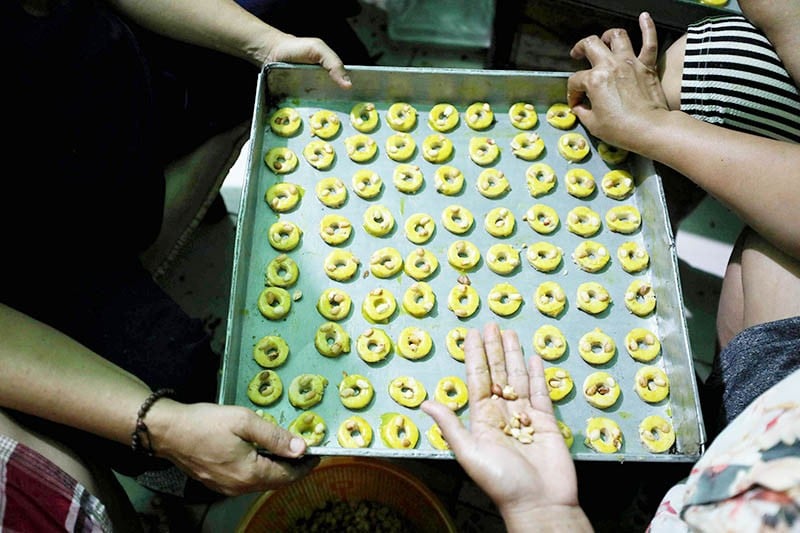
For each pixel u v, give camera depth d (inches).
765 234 44.1
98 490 42.7
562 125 54.4
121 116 46.6
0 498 33.8
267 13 61.0
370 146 53.3
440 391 45.1
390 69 52.2
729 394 43.5
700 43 50.8
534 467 36.4
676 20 60.2
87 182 45.6
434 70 52.4
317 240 50.5
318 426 43.9
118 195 48.0
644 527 61.1
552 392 45.5
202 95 58.3
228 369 42.9
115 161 46.9
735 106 49.5
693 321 71.5
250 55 55.7
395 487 54.8
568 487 35.7
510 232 50.8
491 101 55.4
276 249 49.8
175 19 53.8
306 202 51.8
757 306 46.8
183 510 62.2
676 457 40.6
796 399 25.6
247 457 39.8
